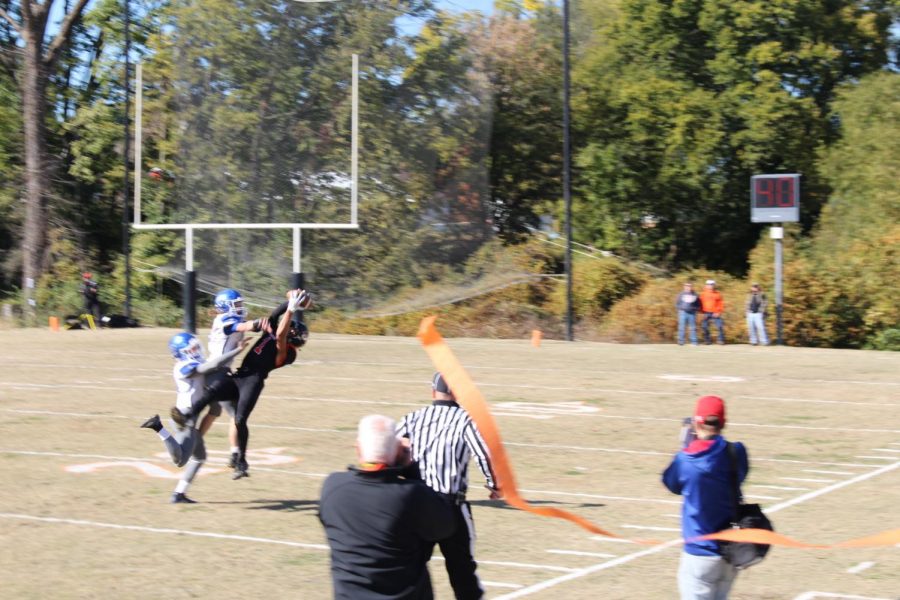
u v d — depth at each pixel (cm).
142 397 1795
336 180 2692
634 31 4469
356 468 491
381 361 2392
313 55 2700
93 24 4359
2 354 2542
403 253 2627
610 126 4525
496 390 1905
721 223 4525
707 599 596
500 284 2633
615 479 1173
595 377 2103
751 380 2059
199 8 2777
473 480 1176
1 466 1226
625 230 4575
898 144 3797
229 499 1065
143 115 3603
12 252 4131
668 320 3544
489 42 4350
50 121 4369
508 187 4481
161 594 738
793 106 4162
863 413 1647
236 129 2775
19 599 723
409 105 2653
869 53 4472
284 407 1692
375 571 479
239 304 1088
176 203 3025
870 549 873
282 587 756
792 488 1127
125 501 1050
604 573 800
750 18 4172
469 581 641
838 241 3778
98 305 3544
